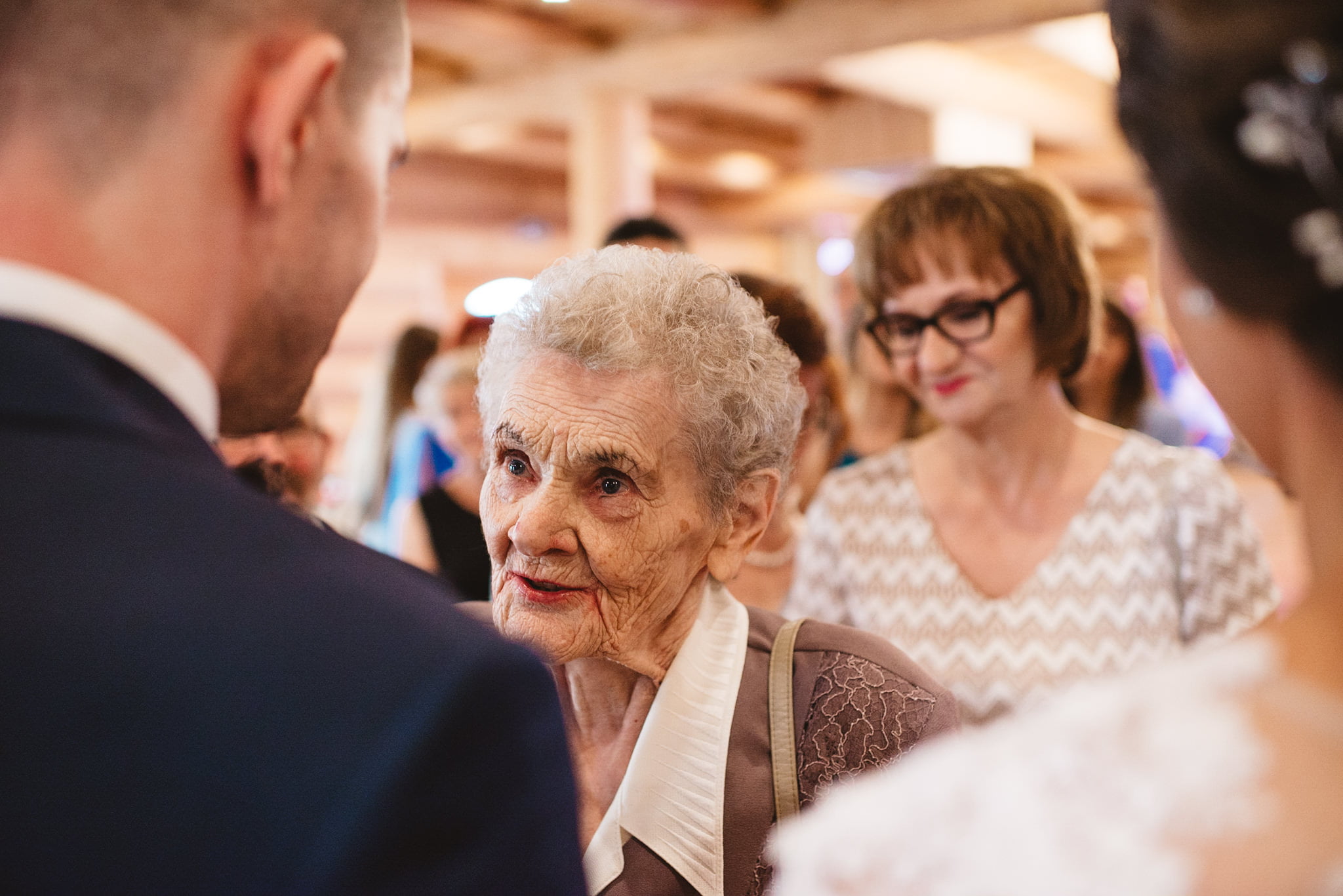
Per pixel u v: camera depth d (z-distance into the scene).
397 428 3.82
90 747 0.53
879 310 1.78
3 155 0.60
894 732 1.09
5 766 0.53
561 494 1.03
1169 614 1.67
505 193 8.61
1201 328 0.55
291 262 0.68
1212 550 1.65
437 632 0.57
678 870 1.04
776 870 1.04
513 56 6.05
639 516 1.04
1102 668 1.66
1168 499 1.68
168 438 0.61
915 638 1.77
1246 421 0.55
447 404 2.93
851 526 1.86
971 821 0.50
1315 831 0.43
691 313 1.06
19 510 0.56
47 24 0.59
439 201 8.23
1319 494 0.51
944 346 1.67
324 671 0.55
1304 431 0.51
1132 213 10.52
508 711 0.56
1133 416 3.02
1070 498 1.74
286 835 0.52
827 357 1.90
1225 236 0.49
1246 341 0.53
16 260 0.59
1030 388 1.71
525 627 1.05
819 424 2.21
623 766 1.10
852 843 0.53
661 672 1.09
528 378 1.05
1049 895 0.46
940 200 1.66
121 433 0.59
